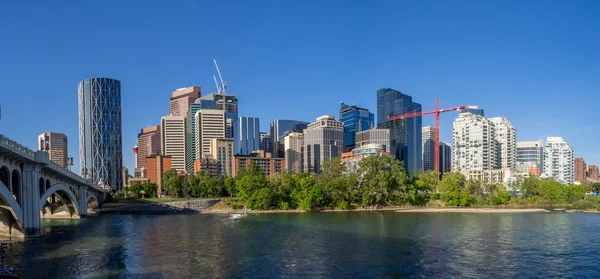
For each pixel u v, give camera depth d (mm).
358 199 165125
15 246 72750
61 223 117312
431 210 157125
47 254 65938
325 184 163250
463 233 90625
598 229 97062
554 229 97312
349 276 53156
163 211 164125
